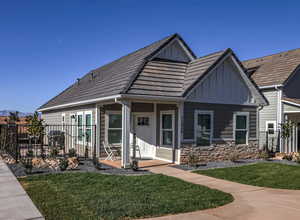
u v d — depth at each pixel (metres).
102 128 14.53
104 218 5.83
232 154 14.34
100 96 13.19
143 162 13.53
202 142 13.50
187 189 8.31
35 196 7.43
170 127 13.70
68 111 19.44
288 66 19.11
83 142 16.23
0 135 19.59
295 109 17.17
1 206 6.65
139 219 5.88
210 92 13.77
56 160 12.13
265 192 8.40
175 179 9.61
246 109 14.92
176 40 15.55
